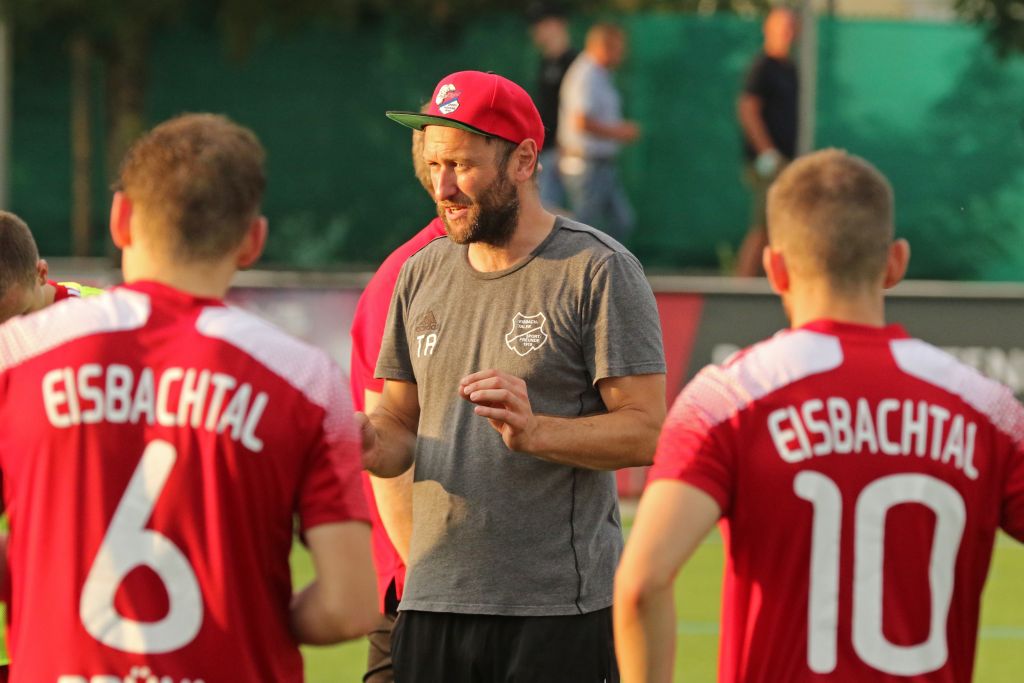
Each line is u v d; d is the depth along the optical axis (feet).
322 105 155.33
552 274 44.01
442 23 154.20
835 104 147.43
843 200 32.58
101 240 160.86
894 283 34.01
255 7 159.63
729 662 32.58
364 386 50.57
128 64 163.32
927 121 147.23
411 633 44.96
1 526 101.65
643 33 148.97
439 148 43.65
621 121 148.46
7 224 41.75
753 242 146.10
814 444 31.86
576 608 43.24
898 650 31.53
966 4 146.41
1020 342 115.75
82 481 31.65
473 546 43.73
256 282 116.57
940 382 32.50
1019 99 146.72
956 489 31.99
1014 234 147.64
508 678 43.47
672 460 32.27
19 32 160.66
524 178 44.27
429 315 45.62
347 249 155.12
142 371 31.94
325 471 32.35
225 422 31.63
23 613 32.01
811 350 32.50
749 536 32.12
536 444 41.42
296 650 33.06
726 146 148.36
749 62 148.46
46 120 161.17
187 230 32.27
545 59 147.95
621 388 43.32
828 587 31.58
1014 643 80.07
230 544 31.60
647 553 31.63
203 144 32.35
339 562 32.12
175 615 31.42
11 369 32.30
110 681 31.22
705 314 115.14
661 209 148.77
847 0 151.94
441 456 44.62
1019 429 32.73
